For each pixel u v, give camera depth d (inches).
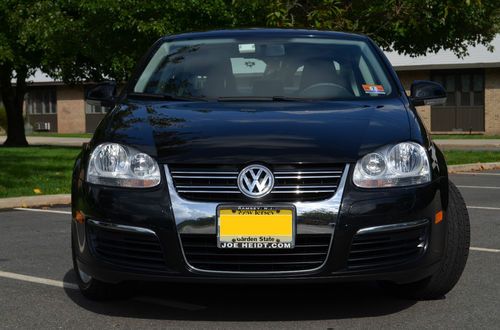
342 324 157.4
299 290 186.5
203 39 221.5
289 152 153.5
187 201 152.6
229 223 150.7
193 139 158.9
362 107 181.0
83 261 164.2
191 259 153.4
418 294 175.2
